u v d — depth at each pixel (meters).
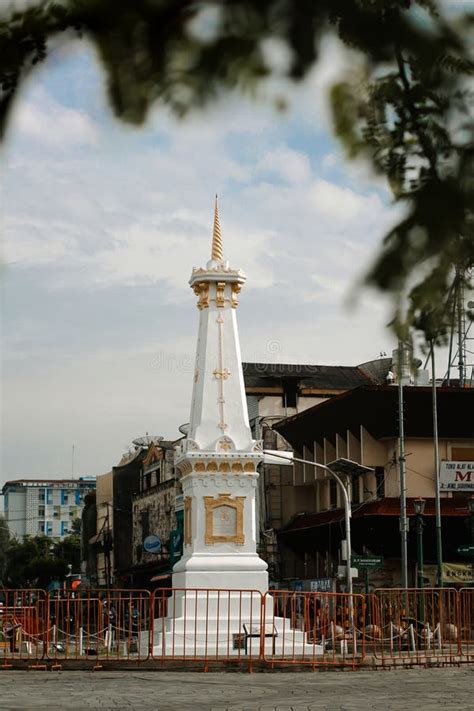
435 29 3.14
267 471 63.28
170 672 25.03
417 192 3.26
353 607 29.00
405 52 3.15
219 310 32.12
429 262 3.28
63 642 29.19
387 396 50.47
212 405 31.50
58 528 186.00
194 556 30.44
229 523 30.72
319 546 59.44
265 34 3.04
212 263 32.22
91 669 25.50
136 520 80.88
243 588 30.08
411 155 3.25
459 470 50.84
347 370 72.38
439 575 42.53
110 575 88.00
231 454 30.91
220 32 3.04
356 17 3.09
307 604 27.00
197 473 30.86
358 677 23.44
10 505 185.62
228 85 3.07
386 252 3.30
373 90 3.21
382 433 52.00
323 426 57.44
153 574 75.25
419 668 26.22
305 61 3.06
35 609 27.95
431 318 3.42
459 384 54.03
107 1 3.02
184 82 3.07
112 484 90.69
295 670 25.47
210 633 29.16
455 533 51.88
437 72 3.17
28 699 18.06
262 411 68.94
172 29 3.04
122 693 19.36
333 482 58.34
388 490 52.03
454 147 3.24
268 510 62.72
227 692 19.64
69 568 118.75
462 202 3.22
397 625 28.52
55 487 187.00
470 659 27.27
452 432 51.88
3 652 28.12
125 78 3.07
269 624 29.14
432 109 3.22
